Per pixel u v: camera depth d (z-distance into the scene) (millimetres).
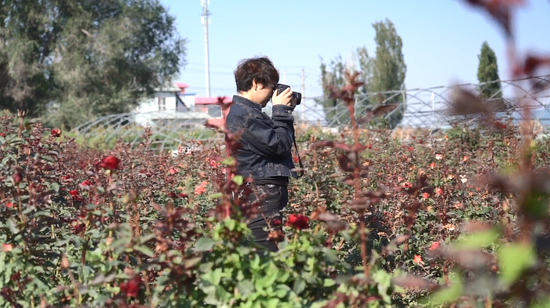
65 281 3977
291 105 4012
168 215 2971
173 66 40969
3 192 3775
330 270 3139
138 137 23969
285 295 2953
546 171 1548
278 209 3840
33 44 36625
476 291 1915
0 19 36594
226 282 2904
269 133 3773
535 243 1569
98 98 37000
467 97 1448
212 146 9562
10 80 36719
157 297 3029
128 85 38625
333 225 2990
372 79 51656
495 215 4609
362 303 2766
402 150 8938
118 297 3072
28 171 4184
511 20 1358
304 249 2998
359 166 2822
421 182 3264
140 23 38938
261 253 3170
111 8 39531
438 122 20969
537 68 1385
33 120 5191
